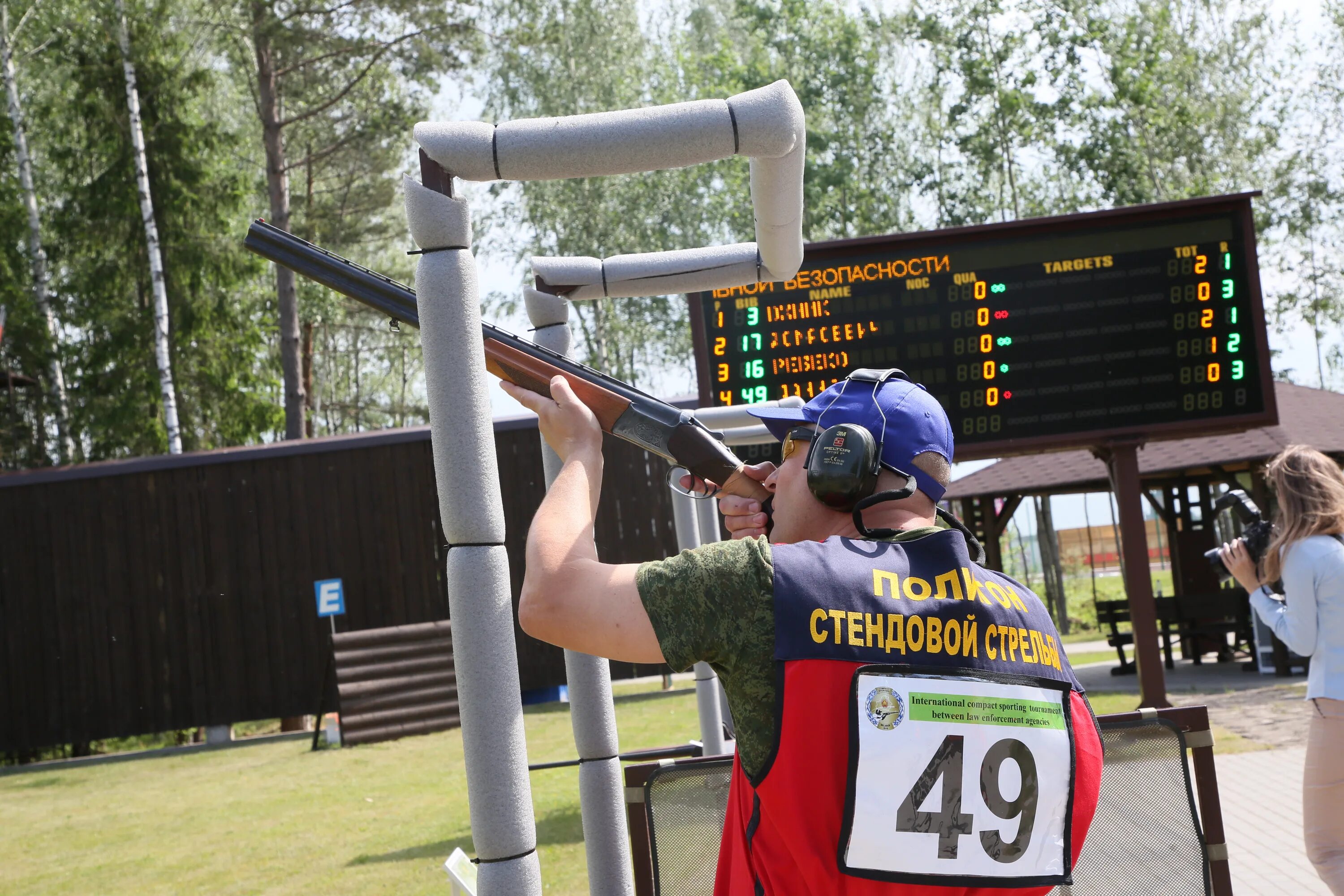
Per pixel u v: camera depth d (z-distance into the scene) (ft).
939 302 30.89
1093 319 31.30
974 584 5.24
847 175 98.68
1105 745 8.93
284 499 49.16
